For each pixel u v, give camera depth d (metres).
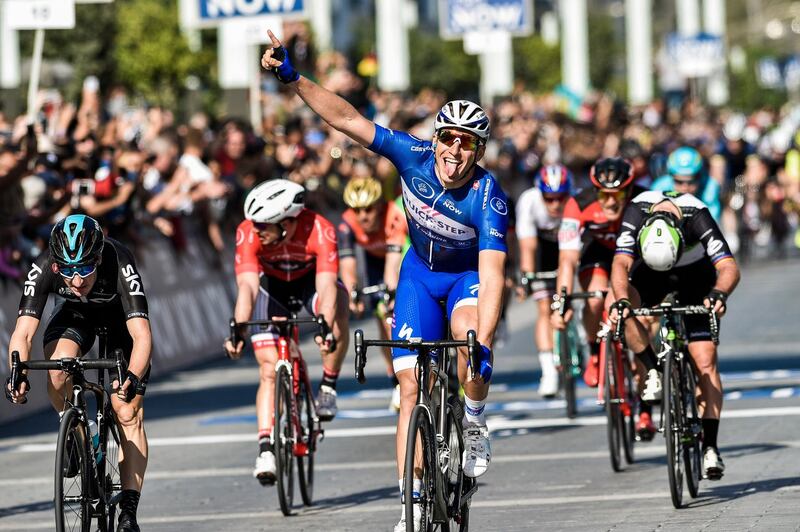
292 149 41.25
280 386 19.34
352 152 45.84
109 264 15.88
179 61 58.44
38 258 16.02
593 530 16.77
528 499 19.25
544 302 28.47
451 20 50.88
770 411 25.77
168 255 37.41
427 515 14.66
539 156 57.91
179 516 19.25
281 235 20.55
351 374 34.97
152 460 24.09
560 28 137.75
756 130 90.31
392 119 43.09
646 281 20.14
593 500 18.95
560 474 21.19
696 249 19.70
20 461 24.62
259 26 37.41
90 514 15.45
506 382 31.97
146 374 15.70
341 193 45.72
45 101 33.66
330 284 20.67
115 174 32.56
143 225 36.00
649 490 19.58
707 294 19.91
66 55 56.22
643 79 103.75
